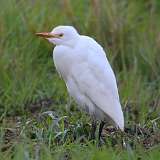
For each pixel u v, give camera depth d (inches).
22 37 592.4
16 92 543.8
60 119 479.8
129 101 542.6
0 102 534.9
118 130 470.6
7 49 572.1
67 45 453.7
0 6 605.6
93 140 450.0
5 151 431.5
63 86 556.4
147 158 415.2
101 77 451.2
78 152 417.1
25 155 402.3
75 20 622.5
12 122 507.5
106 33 619.5
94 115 460.4
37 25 605.6
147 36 631.8
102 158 407.2
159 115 515.2
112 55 603.2
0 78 553.6
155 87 582.6
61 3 635.5
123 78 582.2
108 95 451.8
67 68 455.5
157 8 711.7
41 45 598.9
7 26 593.9
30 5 627.2
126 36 618.2
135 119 520.4
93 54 451.8
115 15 628.1
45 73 577.9
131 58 607.8
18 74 558.9
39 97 550.3
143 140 463.8
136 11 676.1
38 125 483.2
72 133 470.9
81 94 457.7
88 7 657.0
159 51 614.5
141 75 593.9
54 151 428.5
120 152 426.6
